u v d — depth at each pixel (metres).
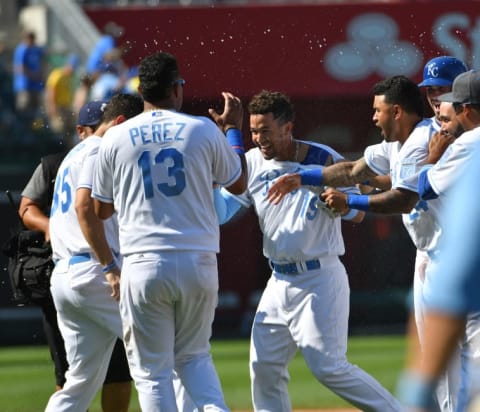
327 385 24.45
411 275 59.47
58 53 71.69
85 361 25.30
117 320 24.80
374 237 59.22
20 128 66.06
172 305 22.72
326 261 24.47
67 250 24.98
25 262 27.25
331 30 56.88
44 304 27.52
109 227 25.19
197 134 22.61
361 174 24.77
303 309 24.39
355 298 59.78
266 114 24.39
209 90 53.53
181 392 25.53
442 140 22.69
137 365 22.97
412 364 12.12
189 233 22.36
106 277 24.12
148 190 22.39
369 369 44.94
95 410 35.56
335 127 58.62
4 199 56.88
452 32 55.84
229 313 60.69
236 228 60.25
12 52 74.00
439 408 24.16
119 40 59.31
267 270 60.66
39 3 74.31
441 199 23.00
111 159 22.75
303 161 24.97
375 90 24.58
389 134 24.47
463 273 11.66
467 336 19.86
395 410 24.42
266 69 55.00
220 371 45.25
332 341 24.30
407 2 56.94
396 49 56.78
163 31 55.84
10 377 44.00
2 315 58.31
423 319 24.41
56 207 25.39
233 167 23.22
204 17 54.50
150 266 22.25
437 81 25.33
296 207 24.28
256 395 25.36
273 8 55.00
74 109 64.31
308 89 56.62
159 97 23.00
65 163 25.41
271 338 25.00
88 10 59.84
